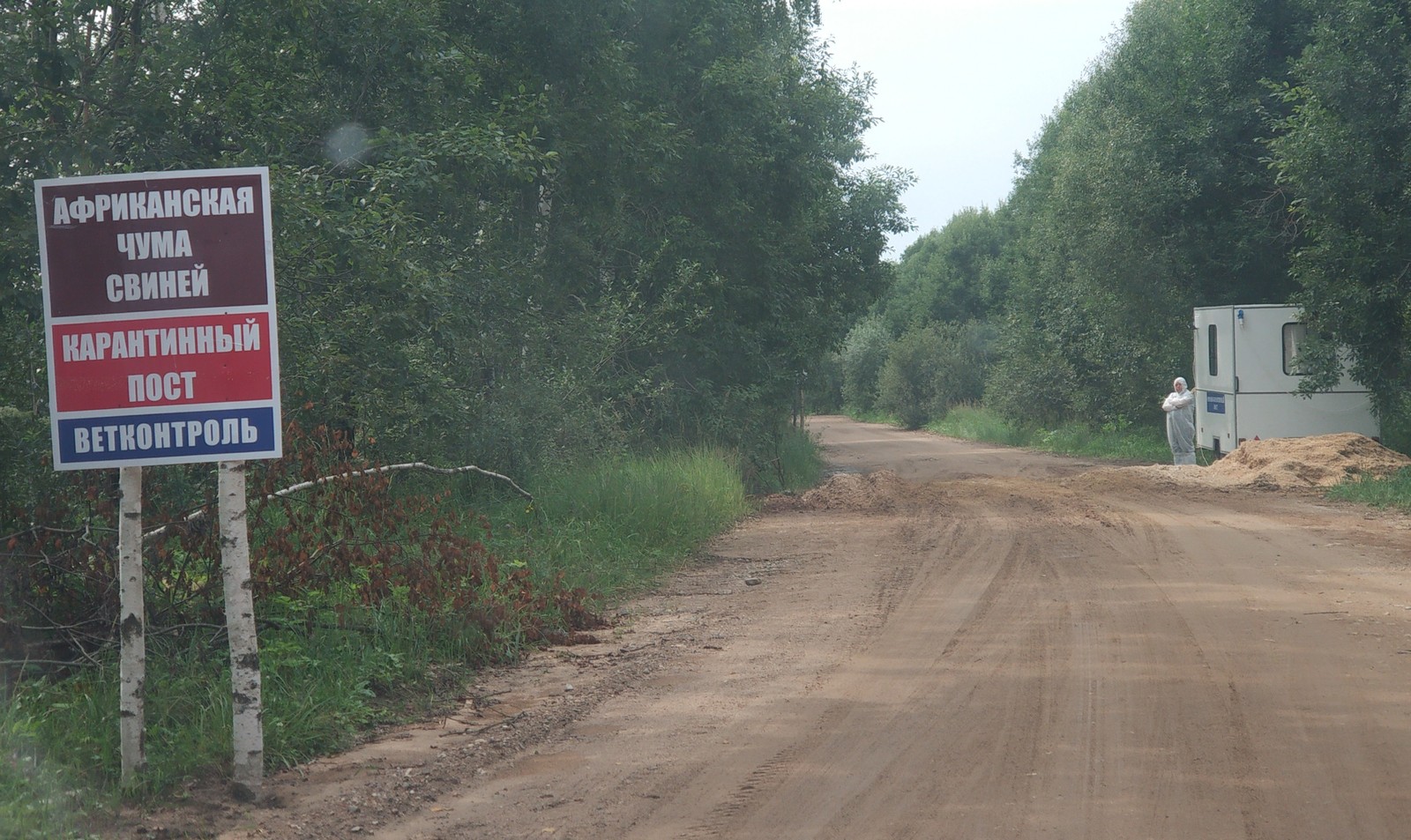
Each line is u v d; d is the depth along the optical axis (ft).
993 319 250.37
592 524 47.52
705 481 59.77
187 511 28.50
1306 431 86.22
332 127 48.70
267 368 19.43
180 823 18.12
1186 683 25.20
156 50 40.40
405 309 43.37
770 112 95.76
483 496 51.65
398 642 28.48
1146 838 16.52
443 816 18.38
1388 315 80.07
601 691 26.48
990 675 26.43
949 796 18.57
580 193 75.41
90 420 19.26
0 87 35.55
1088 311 136.05
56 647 27.17
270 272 19.38
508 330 59.72
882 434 215.72
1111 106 125.29
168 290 19.30
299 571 28.58
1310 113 81.15
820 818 17.78
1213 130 112.68
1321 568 40.55
